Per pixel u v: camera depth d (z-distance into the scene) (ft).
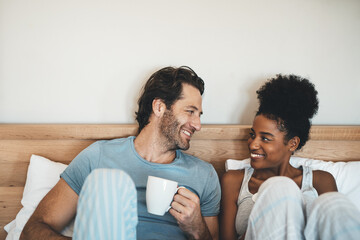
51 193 3.38
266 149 3.57
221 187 3.94
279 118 3.51
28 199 3.62
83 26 4.49
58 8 4.42
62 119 4.58
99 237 2.27
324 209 2.34
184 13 4.61
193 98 3.70
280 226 2.53
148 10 4.56
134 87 4.64
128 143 3.72
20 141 4.11
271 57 4.78
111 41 4.55
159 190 2.70
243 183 3.83
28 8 4.38
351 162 4.09
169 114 3.66
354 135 4.35
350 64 4.89
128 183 2.40
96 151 3.62
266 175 3.78
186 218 2.88
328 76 4.88
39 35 4.43
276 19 4.74
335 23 4.82
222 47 4.70
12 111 4.50
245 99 4.80
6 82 4.45
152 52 4.62
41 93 4.51
